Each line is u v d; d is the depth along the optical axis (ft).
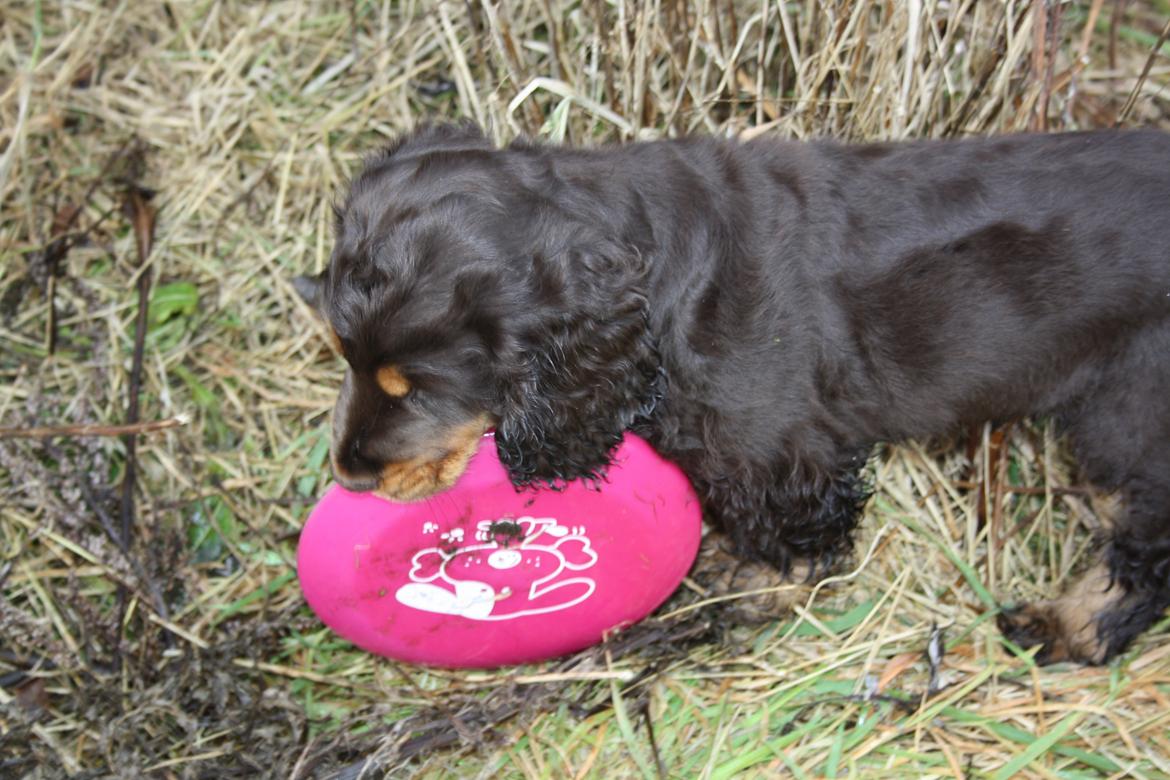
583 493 3.45
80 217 4.42
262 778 3.51
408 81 4.51
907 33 3.81
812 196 3.45
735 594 3.70
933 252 3.43
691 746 3.55
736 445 3.47
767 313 3.42
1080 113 4.41
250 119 4.54
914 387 3.51
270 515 3.96
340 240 3.31
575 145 3.74
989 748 3.51
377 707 3.64
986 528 3.86
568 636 3.67
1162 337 3.41
